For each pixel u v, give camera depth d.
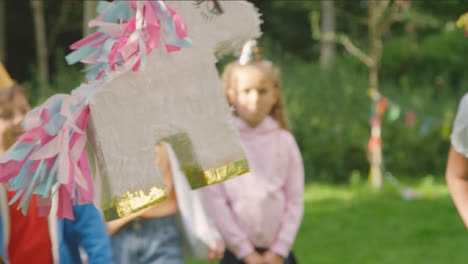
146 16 1.60
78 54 1.71
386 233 6.34
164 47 1.63
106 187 1.61
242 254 3.02
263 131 3.14
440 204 7.88
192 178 1.68
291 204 3.17
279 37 17.05
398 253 5.51
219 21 1.70
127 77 1.61
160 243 2.70
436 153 10.52
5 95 2.28
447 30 12.38
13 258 2.26
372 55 10.15
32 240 2.27
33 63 16.62
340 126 10.36
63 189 1.73
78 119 1.62
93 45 1.72
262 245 3.11
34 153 1.60
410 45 12.91
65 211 1.74
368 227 6.65
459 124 2.10
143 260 2.69
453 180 2.15
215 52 1.71
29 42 17.00
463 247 5.71
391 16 10.37
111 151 1.60
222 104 1.66
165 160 2.73
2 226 2.21
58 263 2.30
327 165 10.34
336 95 10.56
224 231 3.03
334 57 12.71
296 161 3.19
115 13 1.70
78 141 1.62
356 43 12.91
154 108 1.63
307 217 7.24
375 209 7.65
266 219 3.08
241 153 1.67
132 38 1.60
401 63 12.98
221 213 3.04
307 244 5.92
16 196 1.66
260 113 3.12
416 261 5.25
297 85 10.80
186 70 1.65
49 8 16.30
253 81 3.10
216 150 1.66
